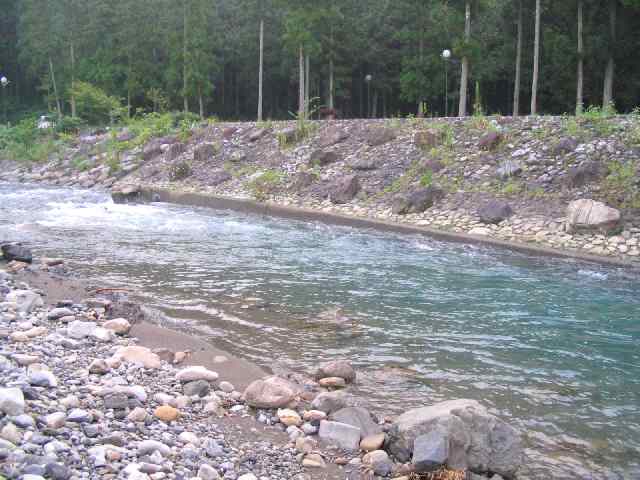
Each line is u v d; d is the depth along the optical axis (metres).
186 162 24.03
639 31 30.52
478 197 15.62
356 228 15.77
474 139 18.06
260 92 37.91
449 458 4.10
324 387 5.77
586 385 6.04
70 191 24.06
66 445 3.75
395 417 5.13
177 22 46.34
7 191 23.95
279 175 20.38
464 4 29.14
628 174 14.16
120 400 4.55
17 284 8.26
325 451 4.39
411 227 14.90
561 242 12.94
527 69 38.97
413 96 41.97
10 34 64.62
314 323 7.74
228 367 5.93
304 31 34.28
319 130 22.41
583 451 4.74
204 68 42.75
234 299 8.72
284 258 11.80
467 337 7.40
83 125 41.75
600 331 7.75
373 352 6.80
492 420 4.36
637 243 12.27
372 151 19.78
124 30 47.78
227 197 19.62
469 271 11.00
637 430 5.11
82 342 6.08
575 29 32.78
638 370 6.46
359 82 52.81
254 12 47.97
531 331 7.69
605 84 31.05
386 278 10.30
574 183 14.63
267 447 4.37
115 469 3.59
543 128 17.17
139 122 33.19
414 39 41.66
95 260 11.10
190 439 4.24
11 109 64.06
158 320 7.39
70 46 48.84
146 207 19.84
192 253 12.08
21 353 5.43
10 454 3.41
